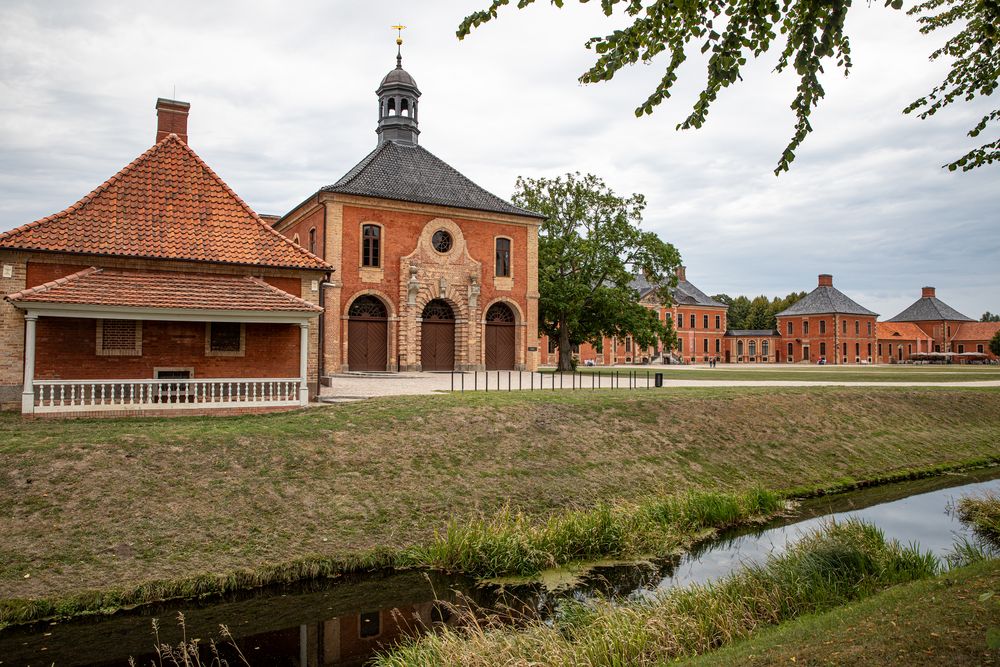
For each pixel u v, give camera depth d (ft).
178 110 83.35
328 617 35.01
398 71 133.59
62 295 56.13
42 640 31.50
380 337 117.39
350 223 112.68
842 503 59.52
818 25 20.66
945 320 385.50
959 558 39.58
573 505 52.70
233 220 73.31
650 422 71.10
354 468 51.24
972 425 92.02
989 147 31.73
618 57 22.26
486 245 125.08
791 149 22.20
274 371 70.64
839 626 23.70
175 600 36.04
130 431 50.39
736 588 33.04
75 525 39.58
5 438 46.93
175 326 66.80
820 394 92.48
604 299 135.23
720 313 348.18
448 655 27.63
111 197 68.80
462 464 55.26
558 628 30.45
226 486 45.73
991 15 25.29
